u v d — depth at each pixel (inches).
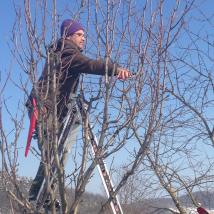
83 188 164.4
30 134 169.3
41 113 165.2
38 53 166.7
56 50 173.3
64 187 163.2
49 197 171.6
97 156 166.4
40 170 178.1
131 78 169.9
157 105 169.2
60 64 168.1
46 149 164.9
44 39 167.2
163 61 172.6
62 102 178.4
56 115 166.1
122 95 169.2
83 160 166.9
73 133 179.8
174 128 194.9
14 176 167.2
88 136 169.5
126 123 167.2
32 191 178.5
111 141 167.6
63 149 176.4
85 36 177.5
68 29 174.2
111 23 171.5
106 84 168.4
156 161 228.5
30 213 168.2
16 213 168.4
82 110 175.3
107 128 167.5
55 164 164.1
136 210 268.2
